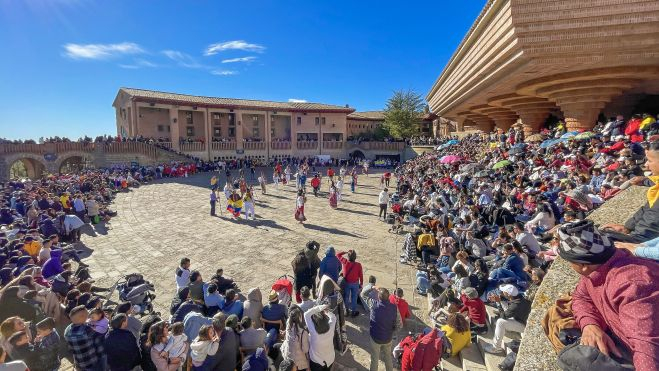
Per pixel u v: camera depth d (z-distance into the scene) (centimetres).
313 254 711
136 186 2684
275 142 4600
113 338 441
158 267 988
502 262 640
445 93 2373
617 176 774
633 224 229
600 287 149
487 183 1223
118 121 4525
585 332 152
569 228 157
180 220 1562
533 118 2141
